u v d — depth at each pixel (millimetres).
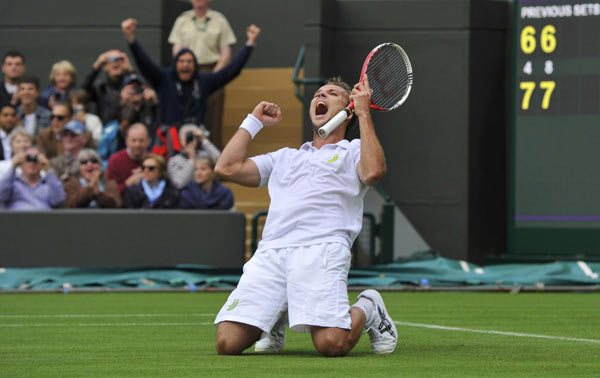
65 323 22141
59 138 38000
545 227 44344
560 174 44094
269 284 14469
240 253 37188
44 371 13102
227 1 51000
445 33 47688
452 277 36125
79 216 36344
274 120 15625
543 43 44219
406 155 47969
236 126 49562
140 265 36531
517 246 44875
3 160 38406
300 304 14125
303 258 14305
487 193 48094
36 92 39406
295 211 14648
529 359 14570
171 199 37344
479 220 47875
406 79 16531
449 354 15164
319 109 15523
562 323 22234
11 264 36062
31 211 36219
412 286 35562
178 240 36812
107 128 39625
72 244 36281
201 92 39812
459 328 20812
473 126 47656
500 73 48344
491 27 48031
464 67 47469
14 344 17344
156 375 12516
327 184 14766
